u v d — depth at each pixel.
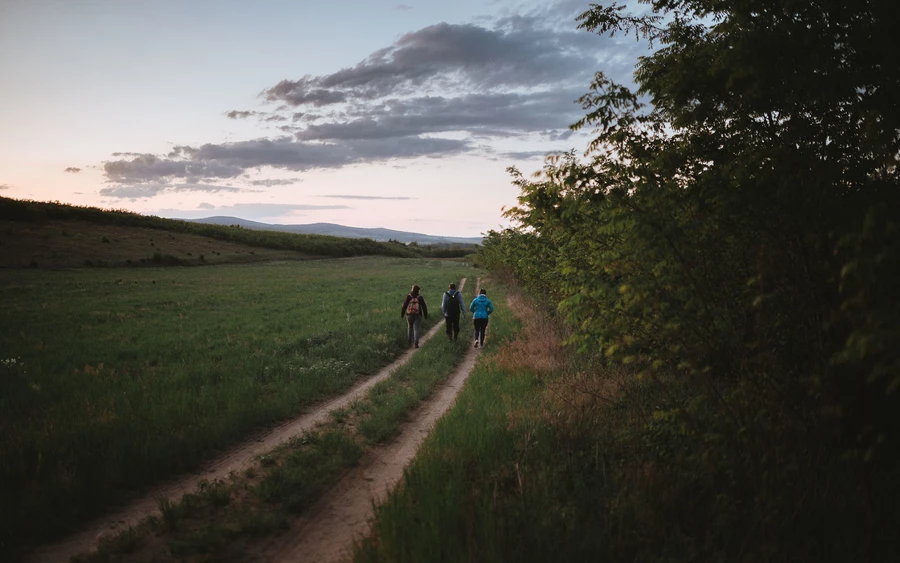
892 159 2.96
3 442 5.86
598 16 4.79
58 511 4.49
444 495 4.30
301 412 8.34
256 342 14.44
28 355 12.45
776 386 4.07
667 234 3.80
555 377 8.60
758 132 4.03
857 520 3.55
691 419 4.34
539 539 3.45
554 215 4.64
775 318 3.95
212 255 67.38
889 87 3.19
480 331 15.05
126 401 7.73
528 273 15.21
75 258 52.50
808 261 3.77
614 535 3.65
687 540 3.48
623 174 4.25
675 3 4.57
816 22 3.36
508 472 4.83
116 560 3.84
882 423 3.69
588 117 4.64
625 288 4.07
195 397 8.22
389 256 102.81
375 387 9.65
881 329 2.43
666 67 4.55
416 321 15.41
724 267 4.19
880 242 2.48
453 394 9.60
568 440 5.46
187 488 5.30
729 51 3.59
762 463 3.80
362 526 4.49
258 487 5.11
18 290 29.95
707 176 3.97
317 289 35.06
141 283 37.19
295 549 4.09
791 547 3.38
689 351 4.23
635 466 4.53
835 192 3.34
